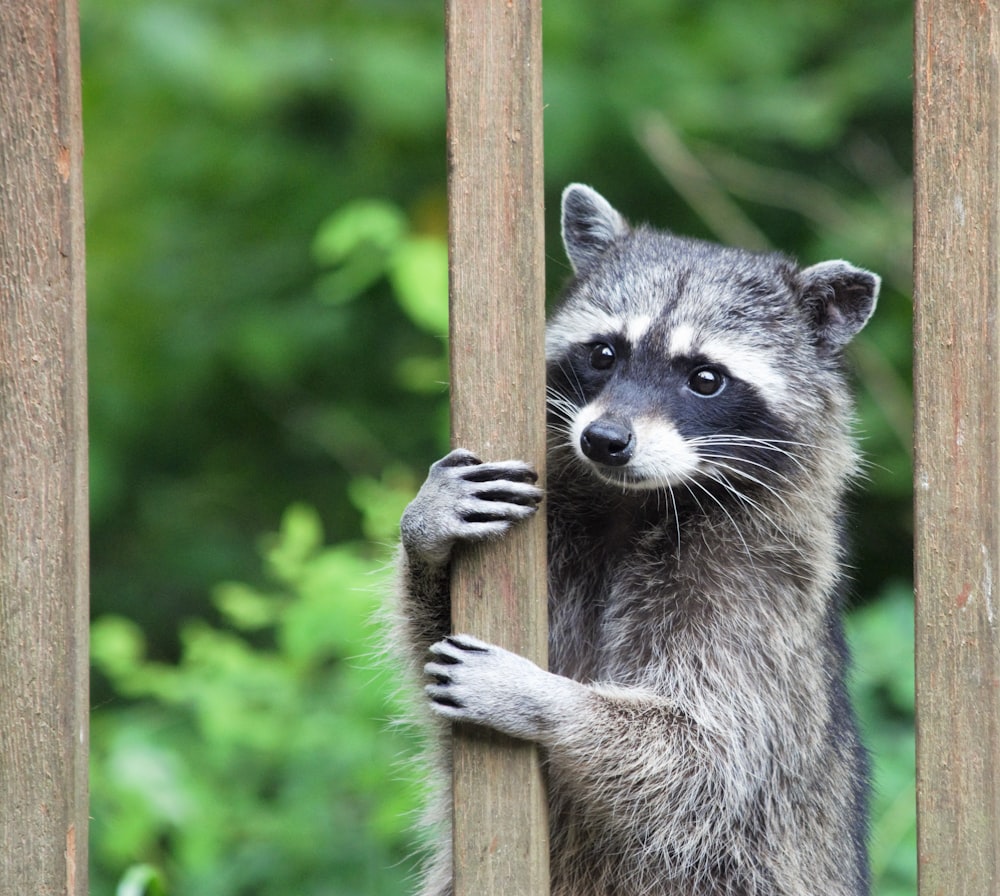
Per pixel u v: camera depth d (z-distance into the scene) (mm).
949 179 4887
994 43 4812
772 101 13555
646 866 6820
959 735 4938
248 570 14062
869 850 7934
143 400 14352
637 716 6414
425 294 10391
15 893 5016
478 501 5301
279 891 9422
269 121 14383
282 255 14320
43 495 4992
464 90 5027
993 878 4918
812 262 13203
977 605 4910
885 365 12875
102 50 13539
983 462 4891
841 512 7645
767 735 6727
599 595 7242
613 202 14109
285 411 14508
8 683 5004
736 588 6840
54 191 4953
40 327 4973
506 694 5324
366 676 9742
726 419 7289
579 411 7199
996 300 4863
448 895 7102
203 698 9711
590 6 14047
